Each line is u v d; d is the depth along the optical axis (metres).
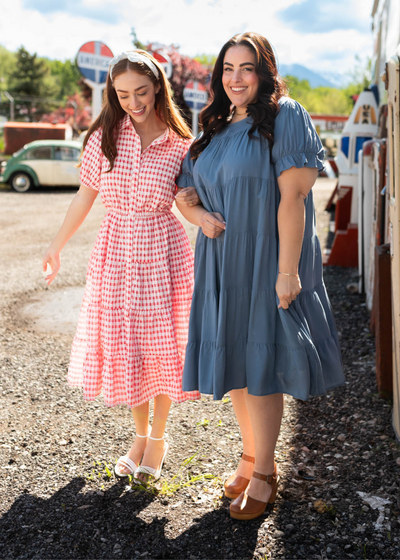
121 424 2.84
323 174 18.48
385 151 3.90
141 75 2.08
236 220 1.92
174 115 2.26
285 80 2.00
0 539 1.98
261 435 2.07
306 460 2.48
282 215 1.89
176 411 2.98
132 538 1.99
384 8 6.08
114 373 2.30
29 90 65.44
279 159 1.86
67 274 6.03
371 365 3.50
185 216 2.13
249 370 1.99
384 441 2.60
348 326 4.26
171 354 2.29
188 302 2.36
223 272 1.94
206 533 2.01
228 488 2.19
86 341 2.36
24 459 2.49
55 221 9.83
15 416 2.90
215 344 2.02
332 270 5.98
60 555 1.90
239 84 1.92
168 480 2.35
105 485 2.31
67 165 14.66
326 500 2.18
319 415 2.91
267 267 1.94
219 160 1.98
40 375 3.44
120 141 2.22
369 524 2.03
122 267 2.27
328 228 8.44
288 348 1.96
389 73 2.35
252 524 2.05
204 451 2.57
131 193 2.23
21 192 14.51
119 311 2.28
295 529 2.02
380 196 3.94
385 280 2.95
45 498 2.22
